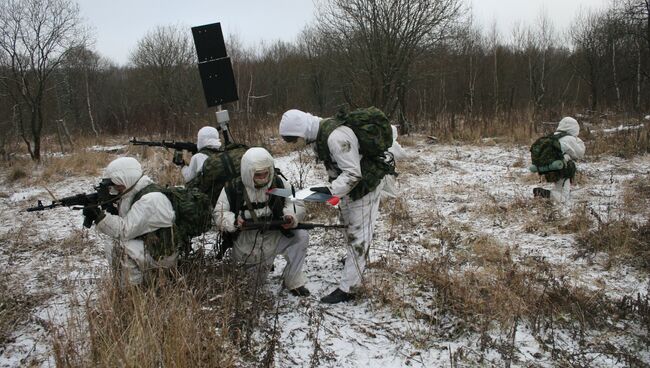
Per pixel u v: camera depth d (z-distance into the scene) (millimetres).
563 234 5867
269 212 3977
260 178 3836
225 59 5648
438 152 12688
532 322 3799
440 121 16844
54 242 6023
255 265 4129
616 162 10469
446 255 4840
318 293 4395
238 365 3303
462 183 8859
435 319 3889
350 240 4172
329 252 5438
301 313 4031
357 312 4059
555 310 3939
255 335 3680
